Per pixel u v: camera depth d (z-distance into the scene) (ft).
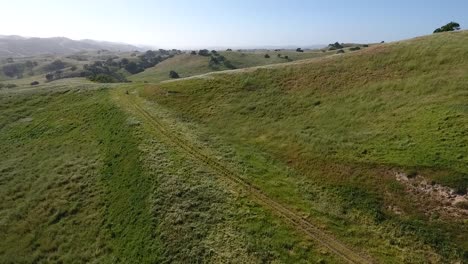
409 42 169.89
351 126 119.85
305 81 164.66
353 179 95.20
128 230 89.40
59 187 114.93
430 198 82.12
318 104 142.51
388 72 148.25
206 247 78.74
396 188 87.56
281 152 116.98
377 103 128.16
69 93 203.82
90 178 116.26
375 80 145.69
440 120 104.01
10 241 96.99
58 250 90.79
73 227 97.35
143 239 84.43
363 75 153.07
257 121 141.28
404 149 98.37
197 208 90.94
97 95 190.90
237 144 125.90
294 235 80.12
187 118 150.00
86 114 167.02
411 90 128.47
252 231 81.76
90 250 88.02
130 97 179.11
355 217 84.48
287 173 105.60
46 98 203.10
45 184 117.70
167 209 91.20
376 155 100.32
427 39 166.30
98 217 98.17
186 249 79.00
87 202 105.40
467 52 139.74
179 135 132.57
